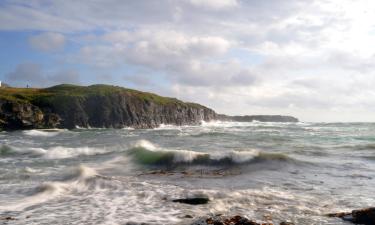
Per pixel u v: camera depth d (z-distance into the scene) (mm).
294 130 58312
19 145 31172
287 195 12125
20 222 9062
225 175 16812
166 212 10039
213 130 61500
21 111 60500
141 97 85125
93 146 29938
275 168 18625
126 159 22109
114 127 73688
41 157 23375
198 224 8516
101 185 13820
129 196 12156
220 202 11125
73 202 11344
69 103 69688
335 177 16094
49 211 10227
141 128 77812
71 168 17922
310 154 24078
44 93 77250
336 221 8953
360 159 21797
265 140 35875
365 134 45312
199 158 20531
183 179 15695
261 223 8672
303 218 9258
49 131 56844
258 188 13523
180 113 97500
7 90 80312
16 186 13625
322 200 11391
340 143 32281
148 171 18188
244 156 20562
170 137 41531
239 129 65500
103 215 9773
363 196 12047
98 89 82312
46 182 13930
